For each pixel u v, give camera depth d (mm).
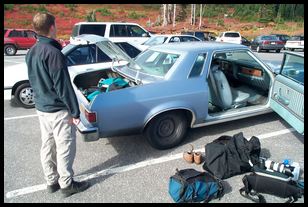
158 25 42125
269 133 4590
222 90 4426
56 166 3156
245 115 4523
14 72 5977
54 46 2600
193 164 3734
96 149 4164
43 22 2531
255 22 44281
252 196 3094
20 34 18469
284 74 4336
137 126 3734
